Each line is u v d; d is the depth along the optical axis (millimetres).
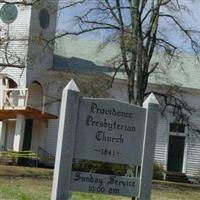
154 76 45594
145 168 12062
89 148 11734
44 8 42219
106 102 11844
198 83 50562
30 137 46344
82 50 52062
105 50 51906
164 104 39125
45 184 26156
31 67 44312
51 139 46469
